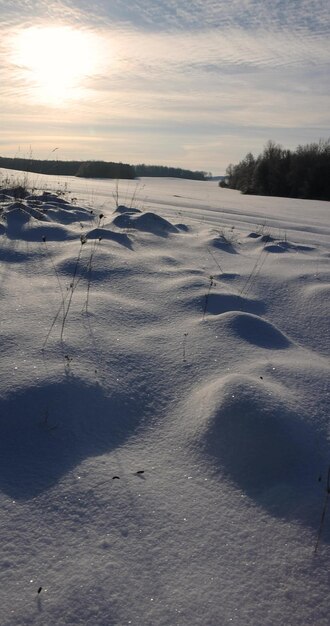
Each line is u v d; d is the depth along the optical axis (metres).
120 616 1.71
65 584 1.82
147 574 1.88
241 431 2.57
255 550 2.01
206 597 1.80
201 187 42.78
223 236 7.50
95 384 2.97
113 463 2.46
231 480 2.40
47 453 2.50
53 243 5.88
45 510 2.15
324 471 2.43
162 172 78.44
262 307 4.61
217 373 3.19
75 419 2.72
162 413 2.89
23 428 2.63
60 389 2.85
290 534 2.10
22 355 3.17
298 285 5.18
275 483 2.37
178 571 1.90
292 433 2.56
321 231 11.52
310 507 2.21
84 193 16.17
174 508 2.20
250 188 49.53
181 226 8.22
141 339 3.61
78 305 4.06
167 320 4.00
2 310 3.85
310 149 46.56
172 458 2.53
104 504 2.20
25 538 2.01
